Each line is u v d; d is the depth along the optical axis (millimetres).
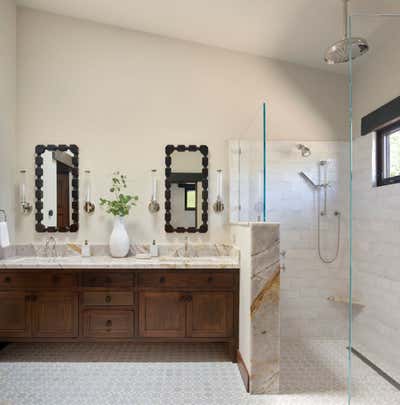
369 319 1755
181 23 2875
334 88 3133
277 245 2078
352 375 1778
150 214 3102
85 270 2580
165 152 3121
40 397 2049
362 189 1773
